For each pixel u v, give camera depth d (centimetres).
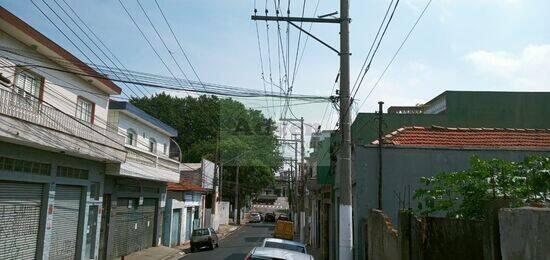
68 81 1862
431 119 1820
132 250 2691
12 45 1500
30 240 1670
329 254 2267
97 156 1917
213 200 4859
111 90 2173
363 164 1316
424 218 710
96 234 2169
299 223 4800
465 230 630
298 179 5556
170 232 3338
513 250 441
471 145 1355
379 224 1052
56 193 1847
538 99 1847
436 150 1301
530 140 1397
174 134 3231
